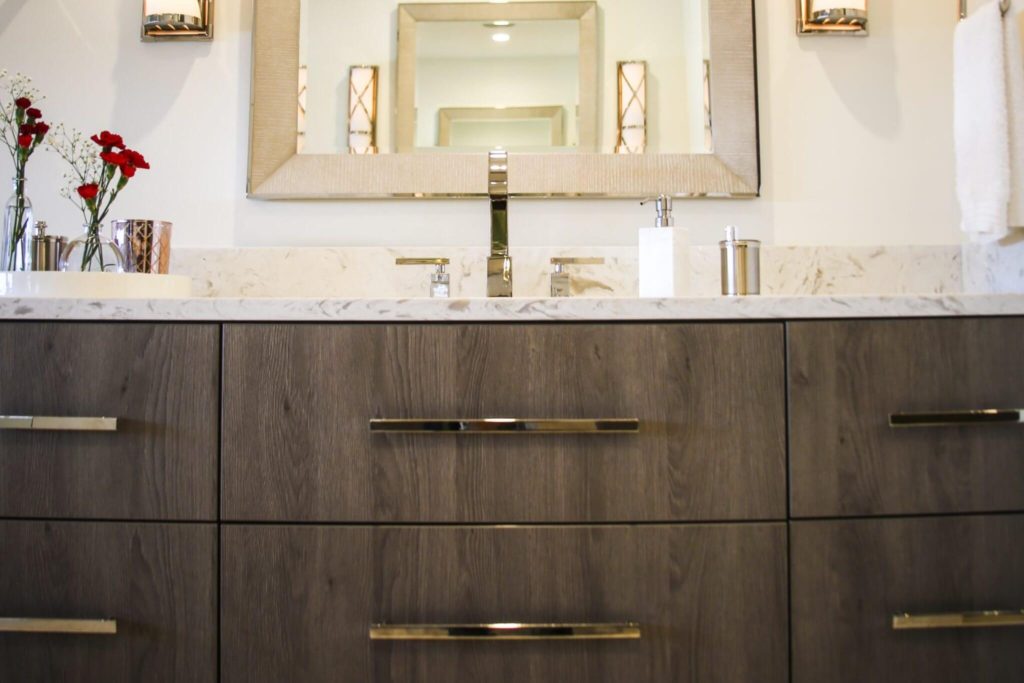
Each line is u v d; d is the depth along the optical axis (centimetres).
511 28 126
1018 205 94
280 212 126
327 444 72
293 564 71
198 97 126
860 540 71
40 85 126
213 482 72
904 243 124
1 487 72
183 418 72
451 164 124
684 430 72
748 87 123
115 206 125
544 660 71
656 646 71
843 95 125
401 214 126
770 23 126
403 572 71
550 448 72
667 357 72
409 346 72
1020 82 95
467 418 72
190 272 121
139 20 127
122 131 126
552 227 125
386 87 125
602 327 72
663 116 124
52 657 72
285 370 72
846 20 124
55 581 72
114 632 71
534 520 72
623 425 71
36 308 73
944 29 126
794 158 125
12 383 73
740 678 70
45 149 125
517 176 123
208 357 73
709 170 123
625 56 125
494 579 71
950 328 73
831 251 121
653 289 104
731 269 101
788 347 72
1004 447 73
